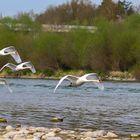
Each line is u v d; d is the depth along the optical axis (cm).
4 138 2895
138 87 7888
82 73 10819
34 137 2836
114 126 3572
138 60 10519
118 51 10700
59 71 10981
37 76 10731
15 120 3825
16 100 5588
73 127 3494
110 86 8062
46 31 11756
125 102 5466
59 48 11188
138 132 3309
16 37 11562
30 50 11412
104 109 4716
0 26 11894
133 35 10662
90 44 10925
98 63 10812
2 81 3231
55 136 2970
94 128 3469
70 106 4962
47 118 3972
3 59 10269
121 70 10769
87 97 6059
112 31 10862
